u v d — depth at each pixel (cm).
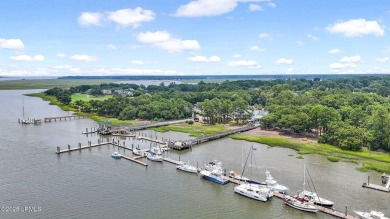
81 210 8131
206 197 9156
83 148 14075
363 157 13075
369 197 9106
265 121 18975
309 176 10769
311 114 16800
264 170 11388
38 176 10400
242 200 9019
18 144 14475
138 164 12025
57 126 19425
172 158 12875
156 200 8862
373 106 19438
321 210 8325
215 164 11606
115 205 8469
